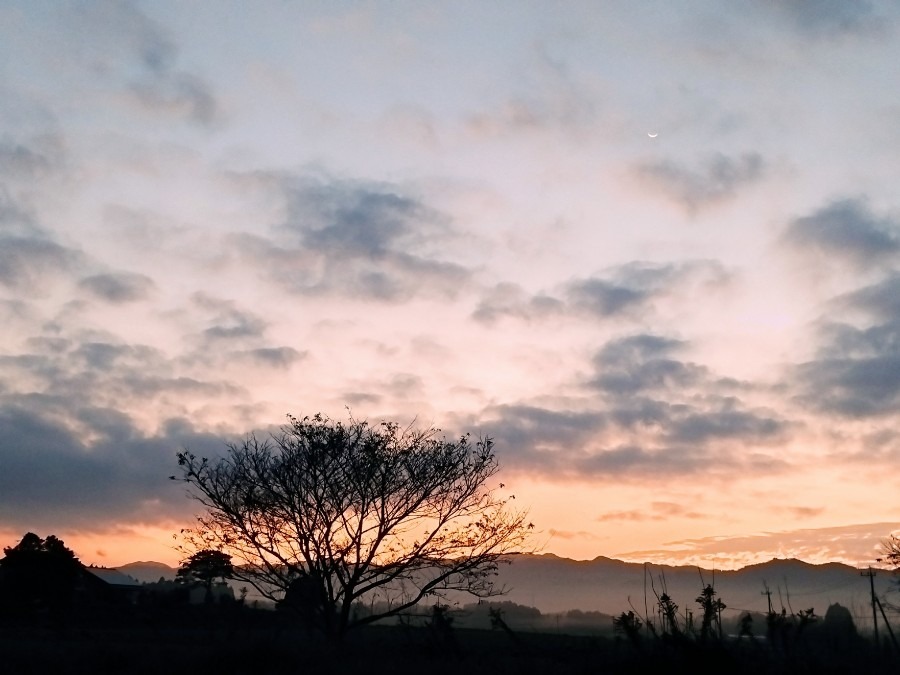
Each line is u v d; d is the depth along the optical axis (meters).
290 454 30.14
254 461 30.55
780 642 20.67
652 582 28.31
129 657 24.94
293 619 33.91
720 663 19.39
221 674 22.84
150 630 41.69
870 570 26.14
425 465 30.42
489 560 30.56
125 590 59.50
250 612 38.44
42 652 26.58
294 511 29.62
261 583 30.44
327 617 29.27
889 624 21.23
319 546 29.53
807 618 21.28
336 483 29.84
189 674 22.86
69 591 55.41
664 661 19.91
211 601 46.34
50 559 55.50
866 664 19.95
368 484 29.80
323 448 29.95
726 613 22.52
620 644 22.05
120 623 47.62
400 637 29.47
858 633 21.39
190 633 38.84
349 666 22.48
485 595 30.39
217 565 30.42
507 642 29.81
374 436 30.62
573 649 25.69
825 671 19.38
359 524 29.88
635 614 21.27
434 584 30.16
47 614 52.06
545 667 22.47
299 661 23.19
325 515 29.61
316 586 29.70
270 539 30.08
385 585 29.98
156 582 61.88
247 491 30.09
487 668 22.66
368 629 32.56
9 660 24.78
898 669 19.55
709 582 25.27
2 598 52.50
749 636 21.19
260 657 23.41
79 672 23.77
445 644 25.83
